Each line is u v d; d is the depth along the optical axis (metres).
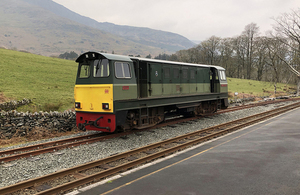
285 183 5.08
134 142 9.32
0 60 30.14
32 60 36.66
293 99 29.70
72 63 44.38
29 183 5.10
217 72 17.27
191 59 82.31
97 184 5.18
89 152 7.82
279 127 11.61
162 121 13.53
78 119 10.49
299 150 7.54
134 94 10.27
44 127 11.47
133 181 5.33
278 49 43.22
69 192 4.87
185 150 7.91
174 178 5.47
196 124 13.29
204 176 5.57
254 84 53.62
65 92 21.66
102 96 9.48
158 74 12.26
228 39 72.31
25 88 20.28
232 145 8.42
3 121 10.44
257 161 6.57
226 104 18.23
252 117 15.44
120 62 9.77
